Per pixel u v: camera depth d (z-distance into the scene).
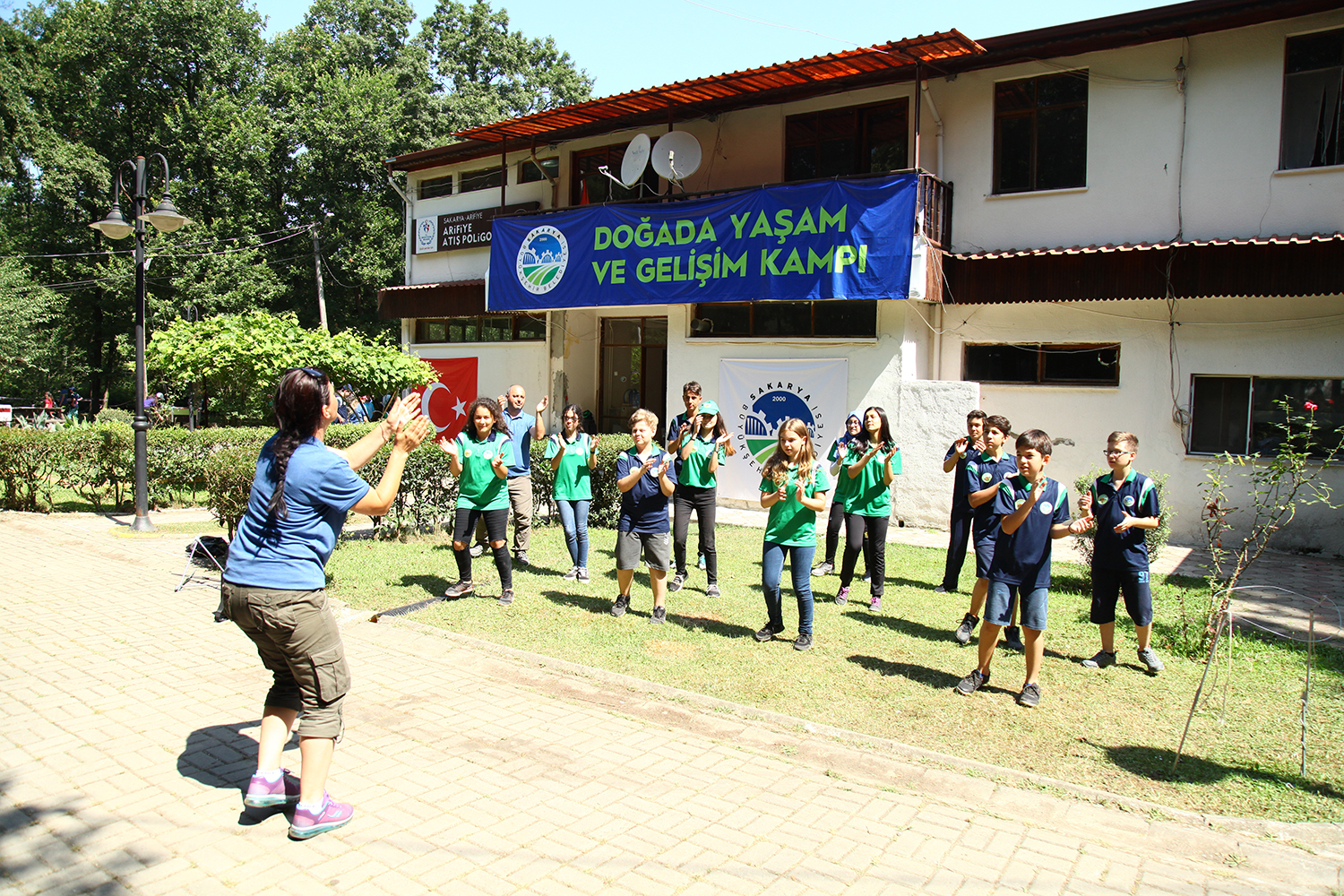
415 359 17.36
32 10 33.03
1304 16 10.45
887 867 3.45
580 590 8.14
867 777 4.34
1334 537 10.36
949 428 11.88
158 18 30.33
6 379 33.38
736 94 13.68
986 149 12.60
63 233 31.45
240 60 32.16
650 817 3.82
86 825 3.61
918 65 11.68
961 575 8.98
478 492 7.50
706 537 7.95
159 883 3.20
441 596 7.79
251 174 30.30
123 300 30.47
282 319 15.41
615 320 18.27
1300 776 4.34
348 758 4.36
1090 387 11.80
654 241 14.09
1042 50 11.73
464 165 19.69
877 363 12.50
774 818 3.85
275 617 3.42
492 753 4.48
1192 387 11.18
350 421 16.83
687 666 5.91
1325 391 10.46
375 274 30.22
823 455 12.95
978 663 5.82
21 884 3.16
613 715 5.08
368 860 3.40
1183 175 11.26
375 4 34.72
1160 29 10.89
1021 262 11.90
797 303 13.76
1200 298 11.04
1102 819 3.89
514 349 18.72
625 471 7.00
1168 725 5.00
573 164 17.70
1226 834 3.76
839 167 14.07
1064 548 10.67
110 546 10.18
